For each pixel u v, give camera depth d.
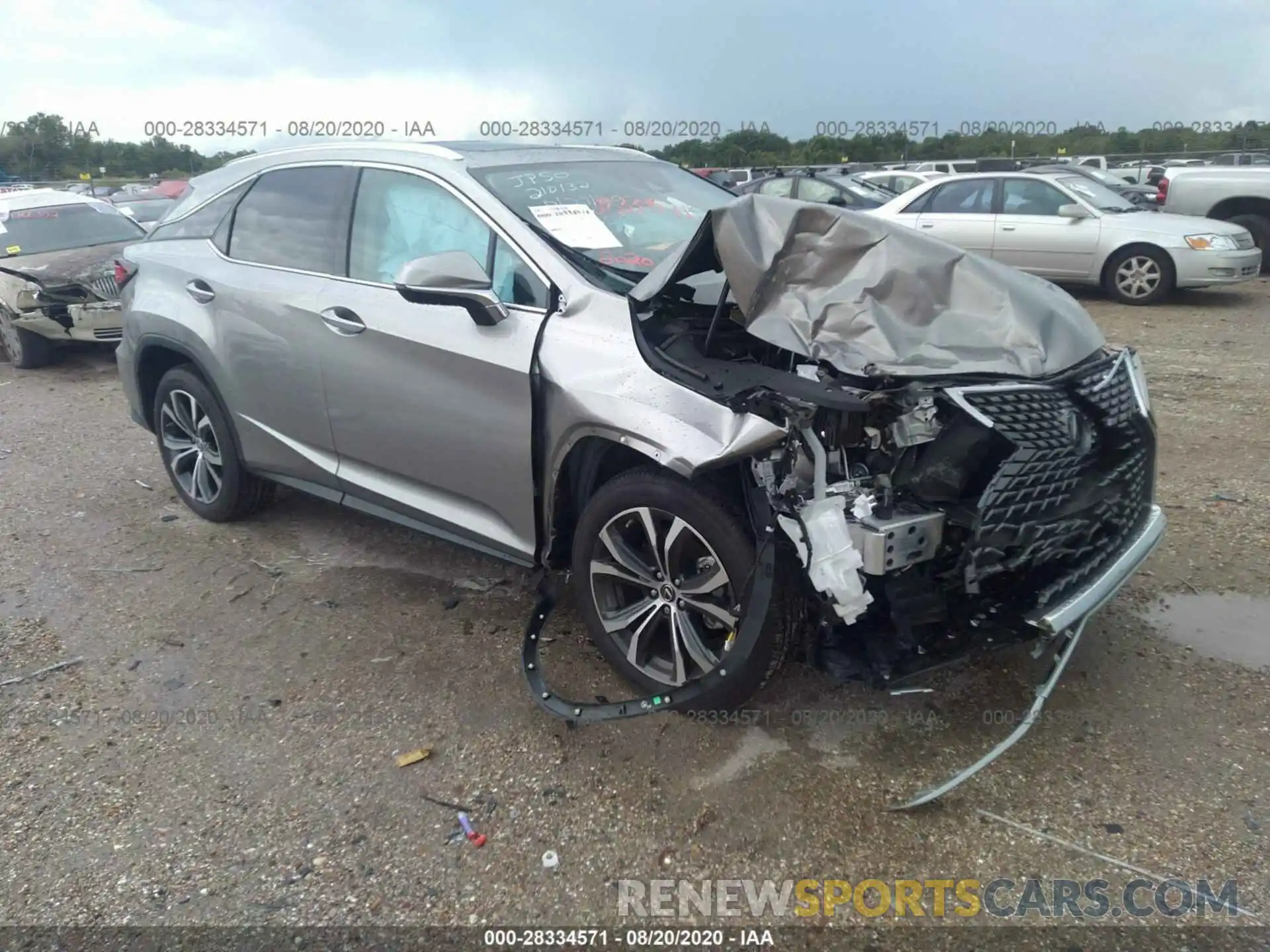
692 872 2.64
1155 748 3.04
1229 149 25.30
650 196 4.15
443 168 3.83
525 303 3.45
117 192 20.77
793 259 3.07
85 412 7.47
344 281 4.00
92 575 4.50
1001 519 2.75
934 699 3.31
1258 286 11.98
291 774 3.08
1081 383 3.04
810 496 2.85
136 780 3.08
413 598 4.21
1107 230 10.70
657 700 3.12
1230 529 4.57
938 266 3.05
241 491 4.86
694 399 2.94
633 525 3.23
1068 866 2.61
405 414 3.74
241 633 3.95
